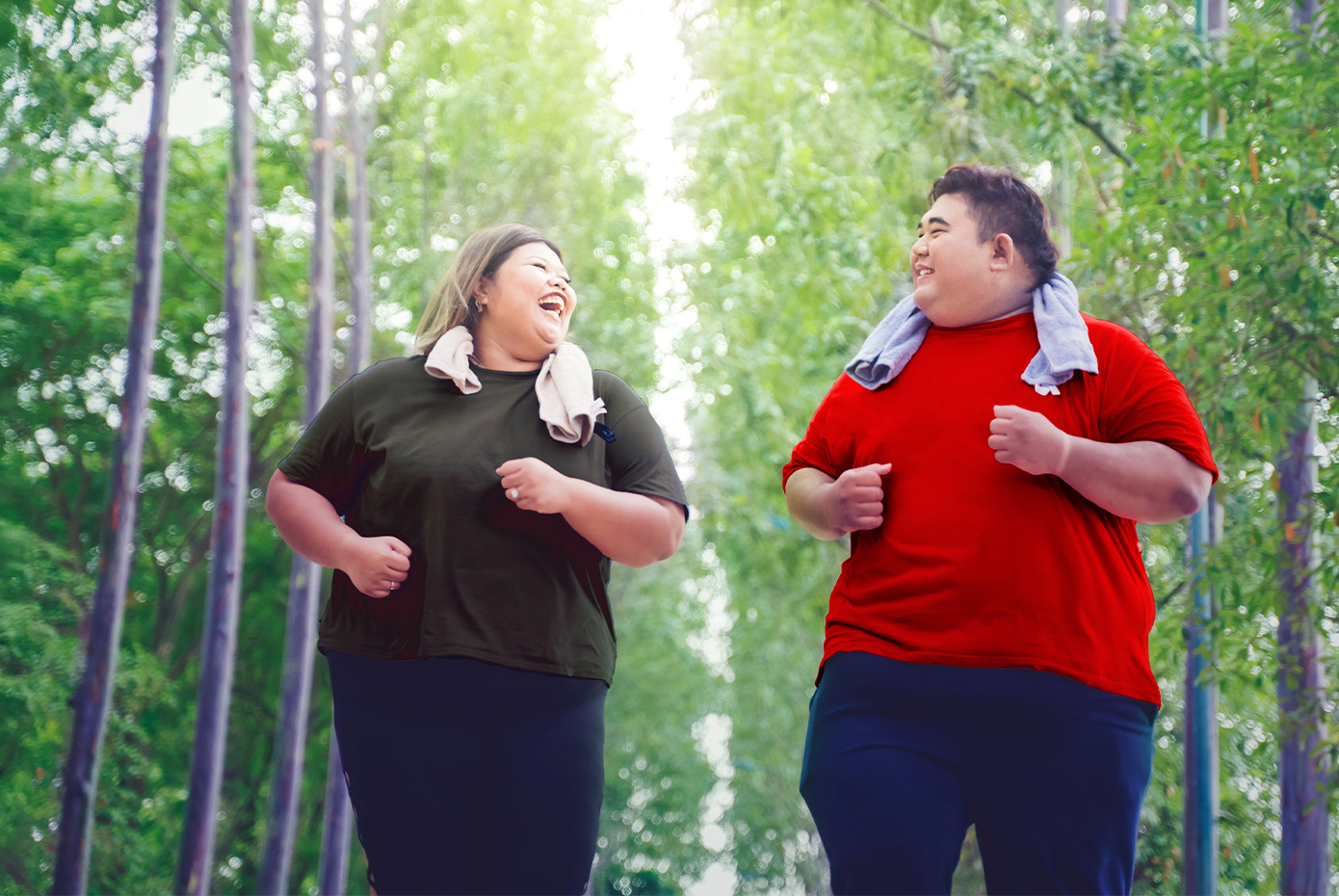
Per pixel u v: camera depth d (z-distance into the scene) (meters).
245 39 8.73
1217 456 5.05
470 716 1.81
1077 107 5.88
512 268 2.04
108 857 12.35
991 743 1.66
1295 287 4.51
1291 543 4.88
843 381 1.96
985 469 1.72
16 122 10.59
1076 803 1.62
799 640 11.67
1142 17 6.03
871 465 1.76
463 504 1.85
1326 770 4.88
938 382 1.82
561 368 1.98
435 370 1.95
